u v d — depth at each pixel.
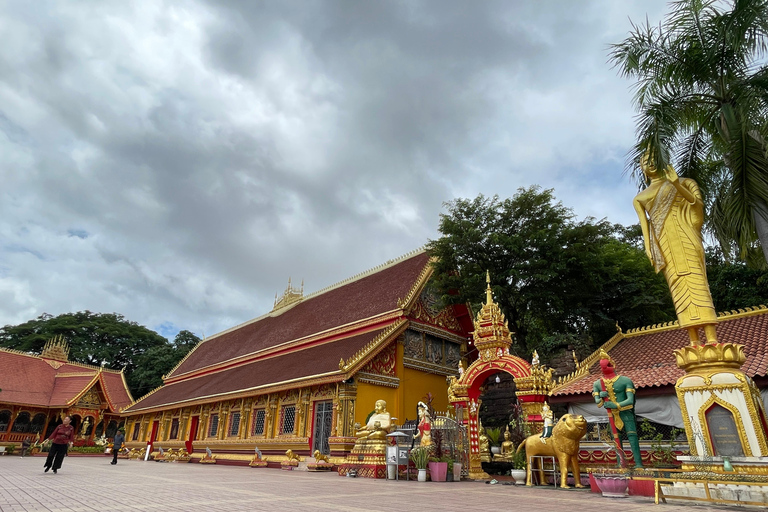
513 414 22.67
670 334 18.20
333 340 31.11
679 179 11.69
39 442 44.66
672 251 11.36
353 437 22.70
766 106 13.61
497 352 16.83
